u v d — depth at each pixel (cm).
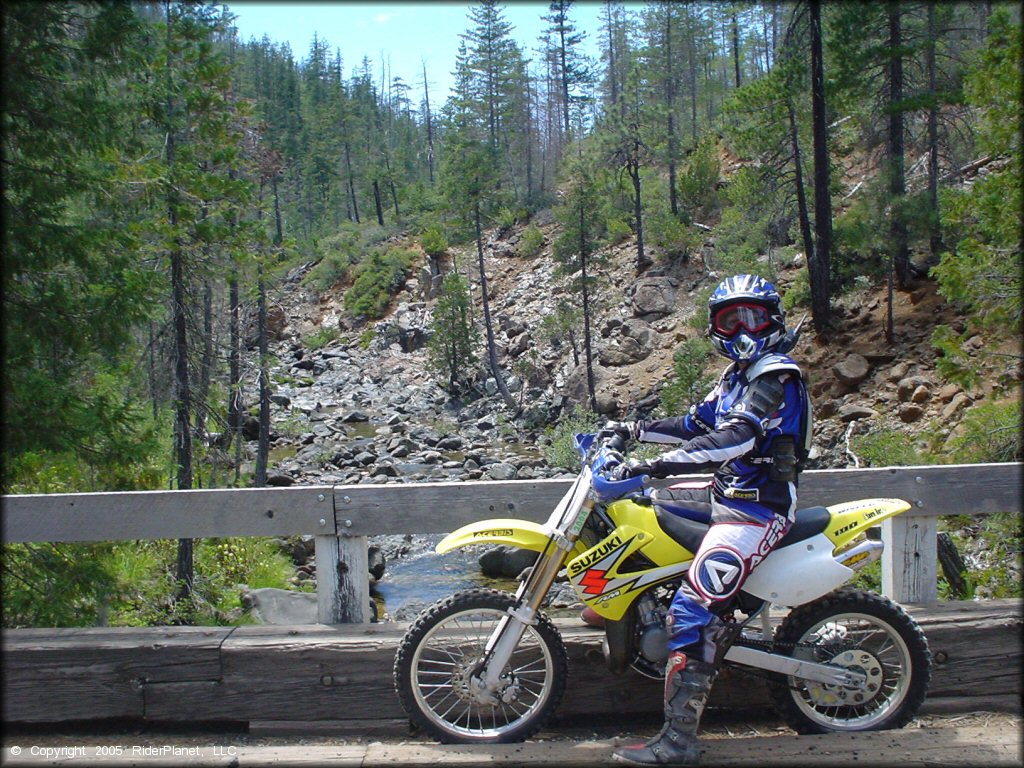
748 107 2597
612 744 423
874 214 2344
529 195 5397
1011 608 486
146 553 1109
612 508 412
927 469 495
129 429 952
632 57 5528
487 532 415
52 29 884
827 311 2502
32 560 765
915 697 420
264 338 2148
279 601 1069
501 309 4088
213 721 464
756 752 406
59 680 462
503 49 6266
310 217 7306
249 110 1628
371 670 459
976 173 2425
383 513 488
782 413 391
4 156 861
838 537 406
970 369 1266
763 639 415
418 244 5191
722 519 396
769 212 2944
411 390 3747
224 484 1519
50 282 888
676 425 422
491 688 417
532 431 3116
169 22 1309
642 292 3378
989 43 1195
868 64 2388
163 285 1048
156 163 1263
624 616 411
